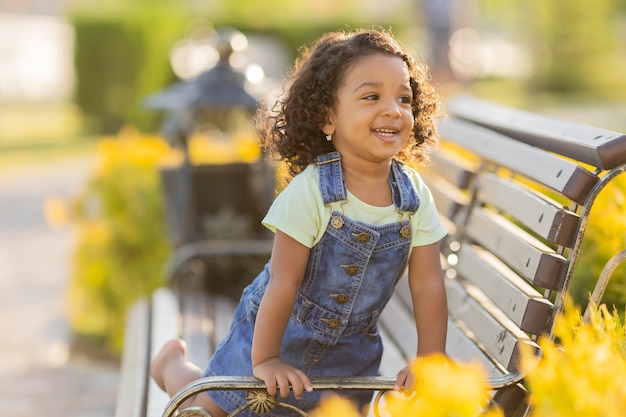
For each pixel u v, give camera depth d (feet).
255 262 19.74
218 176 19.71
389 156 9.25
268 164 19.56
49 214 24.59
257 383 8.93
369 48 9.45
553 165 9.74
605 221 11.50
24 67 107.76
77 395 21.38
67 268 34.06
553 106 70.18
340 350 9.80
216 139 24.02
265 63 71.51
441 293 9.59
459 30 86.07
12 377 22.65
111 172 24.02
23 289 31.32
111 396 21.27
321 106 9.53
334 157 9.45
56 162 62.90
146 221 23.65
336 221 9.22
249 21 82.84
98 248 23.88
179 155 23.65
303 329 9.64
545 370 6.94
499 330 9.76
